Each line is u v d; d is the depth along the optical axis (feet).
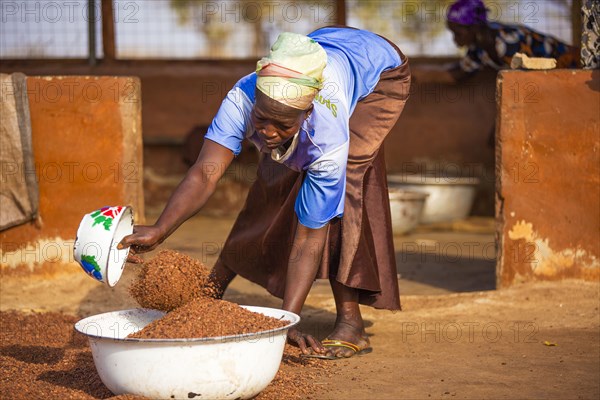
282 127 9.57
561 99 16.70
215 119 10.34
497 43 25.12
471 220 30.53
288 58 9.36
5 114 16.67
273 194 12.81
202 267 10.36
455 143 32.63
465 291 18.60
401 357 12.37
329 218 10.76
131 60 32.65
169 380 8.91
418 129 32.78
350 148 11.98
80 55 32.12
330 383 10.88
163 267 9.99
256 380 9.29
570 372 11.41
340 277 11.93
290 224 12.35
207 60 32.99
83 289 16.74
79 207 17.10
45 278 17.08
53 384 10.37
